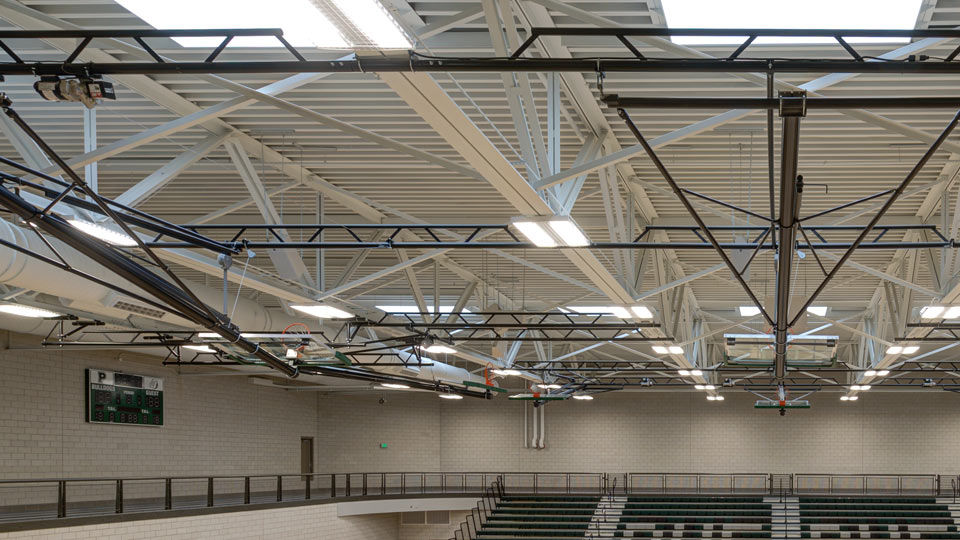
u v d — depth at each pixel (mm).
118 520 22969
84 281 14695
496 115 14102
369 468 49000
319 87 13289
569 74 12242
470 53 11430
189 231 14195
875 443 49594
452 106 7875
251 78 12898
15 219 13859
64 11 11000
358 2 5996
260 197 16016
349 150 16469
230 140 15461
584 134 15195
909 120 14195
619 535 42125
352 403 48938
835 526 42688
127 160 16906
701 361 37656
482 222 21516
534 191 10422
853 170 17000
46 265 13477
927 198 18641
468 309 33844
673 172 17312
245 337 21016
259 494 33781
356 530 38969
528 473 48719
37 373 26875
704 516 44375
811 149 15961
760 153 16156
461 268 26266
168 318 17562
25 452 26188
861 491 48812
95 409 29109
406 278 28391
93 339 26312
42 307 18734
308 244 14922
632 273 17969
